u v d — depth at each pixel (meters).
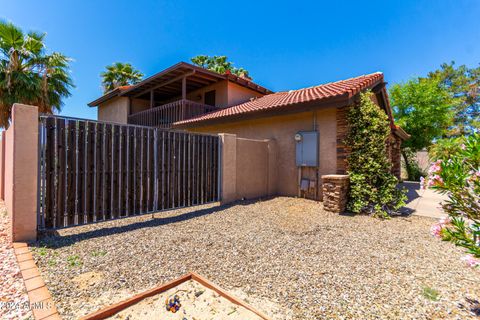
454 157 2.52
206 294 2.43
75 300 2.26
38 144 3.93
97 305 2.20
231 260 3.19
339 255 3.38
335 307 2.20
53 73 13.20
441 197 8.46
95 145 4.55
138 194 5.14
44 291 2.36
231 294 2.38
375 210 5.78
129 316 2.07
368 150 6.20
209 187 6.64
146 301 2.29
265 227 4.68
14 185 3.66
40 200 3.96
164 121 12.54
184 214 5.71
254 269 2.94
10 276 2.68
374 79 7.78
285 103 7.68
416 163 16.23
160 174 5.54
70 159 4.25
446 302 2.28
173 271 2.87
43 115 3.97
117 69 20.91
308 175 7.57
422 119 14.66
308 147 7.41
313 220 5.23
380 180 6.16
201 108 12.25
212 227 4.65
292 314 2.10
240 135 9.63
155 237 4.04
